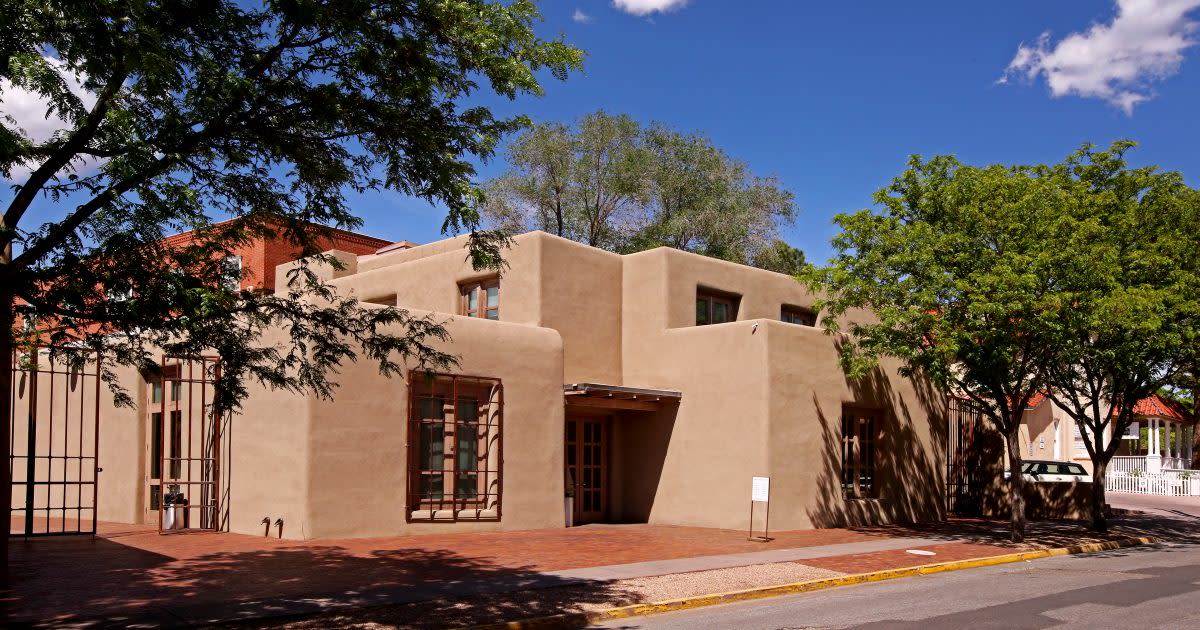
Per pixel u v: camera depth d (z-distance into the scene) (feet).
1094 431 65.31
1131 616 31.55
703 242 123.65
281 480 48.32
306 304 34.35
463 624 28.48
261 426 50.03
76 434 64.95
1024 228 53.26
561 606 31.96
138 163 26.71
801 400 61.62
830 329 61.46
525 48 32.12
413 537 49.83
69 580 35.17
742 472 59.62
